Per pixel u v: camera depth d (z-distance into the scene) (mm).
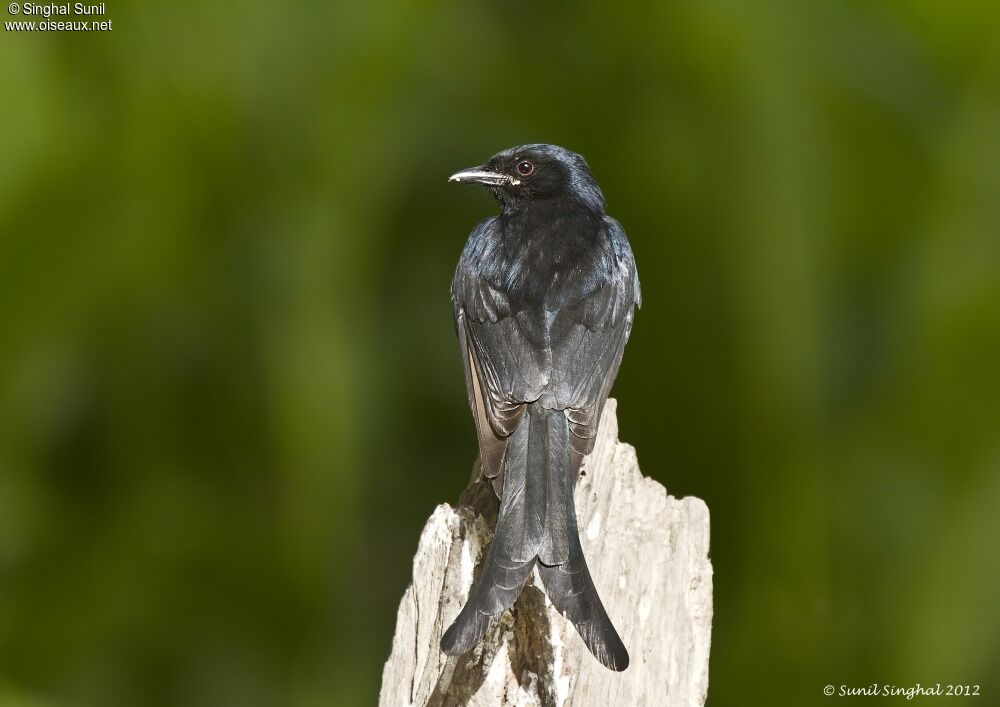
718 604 13914
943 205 14203
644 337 14094
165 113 14000
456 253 15367
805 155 14180
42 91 13711
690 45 14438
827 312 14156
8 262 13711
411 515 15031
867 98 14250
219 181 14156
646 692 8172
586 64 14906
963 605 13578
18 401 13820
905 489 13969
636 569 8547
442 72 14977
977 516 13688
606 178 14602
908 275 14180
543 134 15055
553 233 10250
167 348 14180
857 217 14258
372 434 14727
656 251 14211
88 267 13844
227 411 14070
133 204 13891
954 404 13945
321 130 14305
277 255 14125
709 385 14039
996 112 14312
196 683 13891
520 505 8305
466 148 15211
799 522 13836
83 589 13914
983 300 13992
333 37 14414
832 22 14461
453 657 8102
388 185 14727
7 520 13891
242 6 14117
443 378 15266
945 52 14445
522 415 8930
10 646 13734
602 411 9352
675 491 14016
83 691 13766
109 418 14195
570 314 9680
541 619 8133
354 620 14492
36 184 13680
